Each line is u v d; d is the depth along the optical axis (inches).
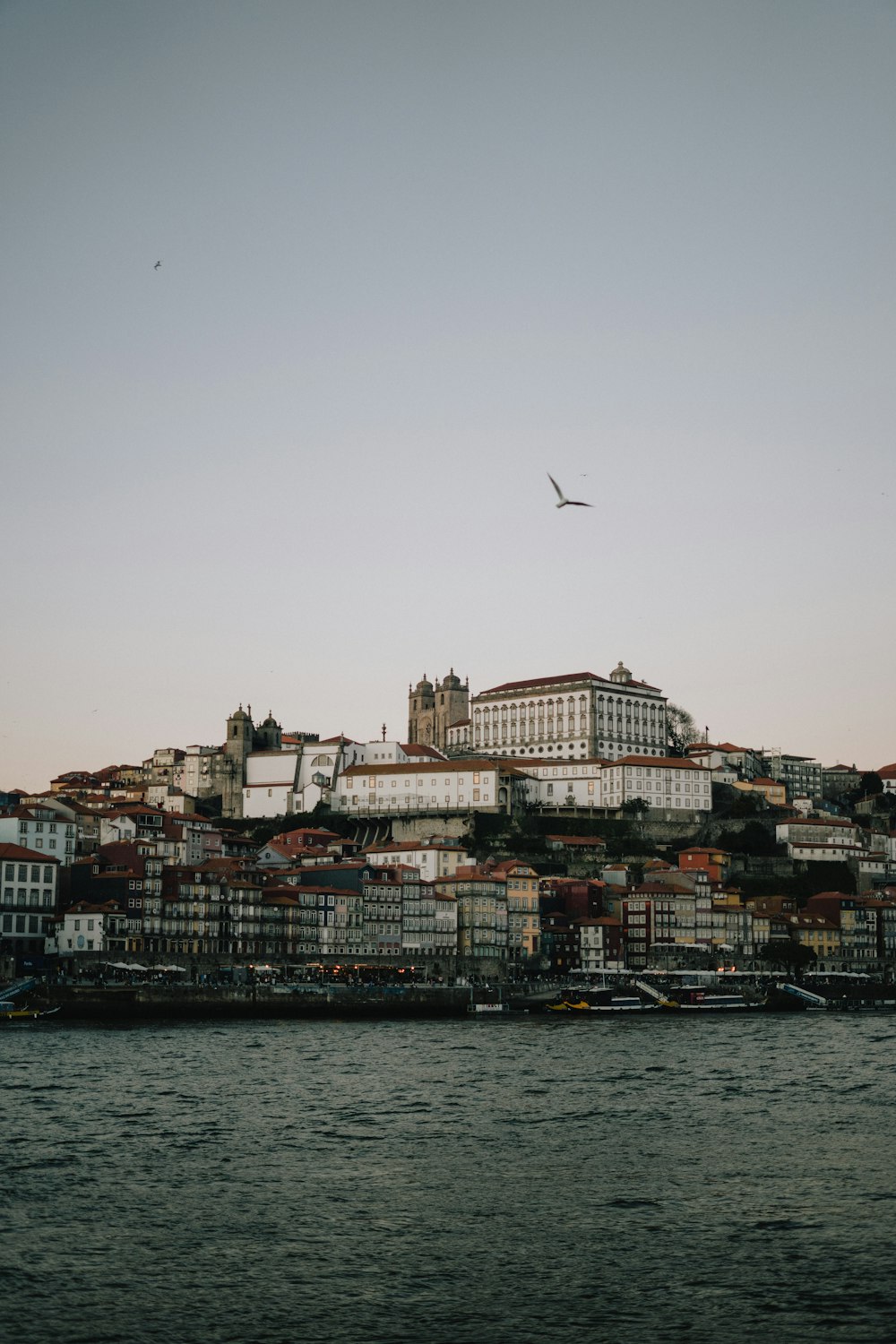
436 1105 5920.3
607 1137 5211.6
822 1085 6633.9
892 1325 3253.0
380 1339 3193.9
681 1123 5526.6
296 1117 5556.1
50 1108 5625.0
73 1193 4239.7
